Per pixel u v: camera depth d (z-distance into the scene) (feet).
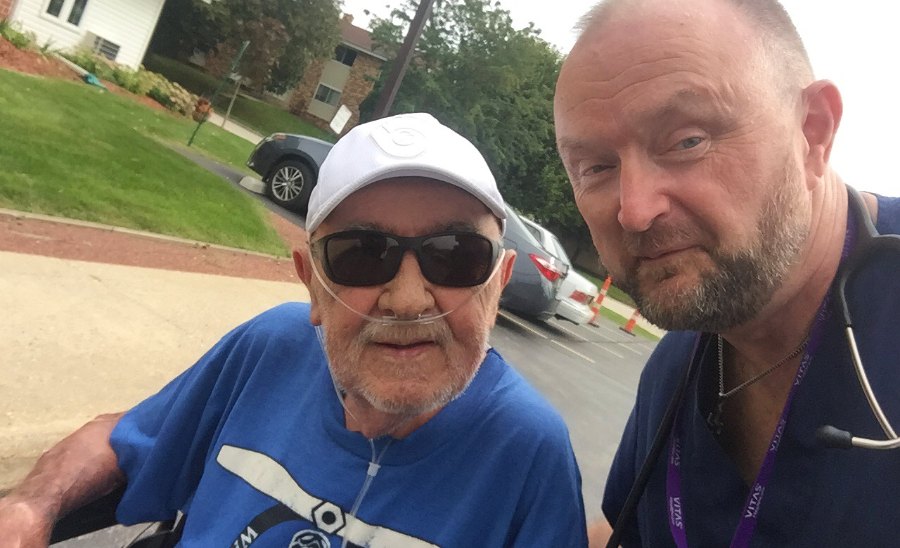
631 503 1.95
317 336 2.18
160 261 7.34
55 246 6.39
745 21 1.48
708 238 1.47
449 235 1.77
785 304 1.59
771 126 1.45
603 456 6.75
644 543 2.01
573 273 13.43
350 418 1.98
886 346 1.49
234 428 2.10
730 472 1.76
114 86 22.06
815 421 1.53
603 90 1.50
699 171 1.45
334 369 1.87
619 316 25.04
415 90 44.14
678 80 1.43
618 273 1.61
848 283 1.57
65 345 4.52
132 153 11.46
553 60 47.37
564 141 1.64
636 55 1.47
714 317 1.51
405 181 1.76
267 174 13.83
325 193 1.82
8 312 4.67
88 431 2.28
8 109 10.62
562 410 8.04
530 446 1.88
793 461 1.56
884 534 1.41
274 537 1.88
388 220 1.77
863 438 1.43
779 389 1.70
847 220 1.62
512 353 10.15
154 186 9.96
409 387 1.79
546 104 47.16
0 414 3.52
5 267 5.41
